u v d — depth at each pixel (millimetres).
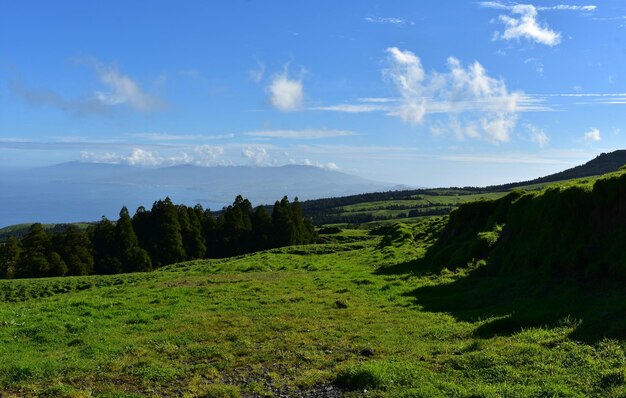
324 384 11523
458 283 22641
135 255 64438
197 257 73625
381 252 40438
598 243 18406
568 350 11305
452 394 9742
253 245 78750
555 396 8953
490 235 26281
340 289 24969
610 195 18641
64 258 61281
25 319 19922
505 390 9500
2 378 12453
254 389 11477
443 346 13414
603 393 9000
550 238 20375
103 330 17781
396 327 16531
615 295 14859
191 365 13477
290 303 22062
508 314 15859
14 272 59281
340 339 15492
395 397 10016
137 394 11273
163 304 22906
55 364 13398
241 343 15469
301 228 84312
